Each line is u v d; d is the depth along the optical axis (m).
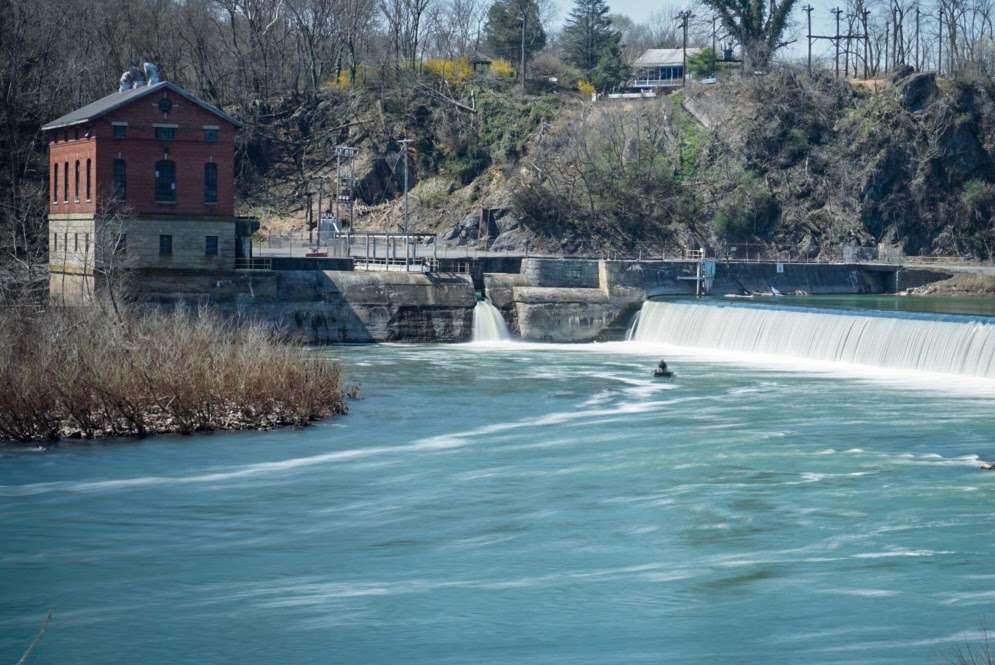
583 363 88.06
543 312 106.38
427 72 177.12
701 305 99.69
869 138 157.12
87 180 95.81
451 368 84.94
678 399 69.56
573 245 145.00
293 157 165.00
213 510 45.03
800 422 60.75
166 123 95.12
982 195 155.88
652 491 46.53
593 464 51.84
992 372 73.38
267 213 156.38
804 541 39.22
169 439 57.31
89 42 152.00
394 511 44.62
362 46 189.75
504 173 157.00
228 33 182.62
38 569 37.91
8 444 55.66
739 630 31.48
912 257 151.38
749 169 155.25
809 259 148.75
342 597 34.69
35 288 100.38
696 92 165.75
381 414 65.19
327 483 49.19
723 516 42.50
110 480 49.53
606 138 155.25
